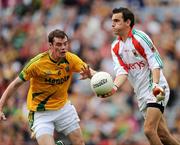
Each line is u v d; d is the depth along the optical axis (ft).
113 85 90.89
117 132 143.02
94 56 162.30
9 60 173.78
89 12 179.01
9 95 95.09
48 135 94.94
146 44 91.45
